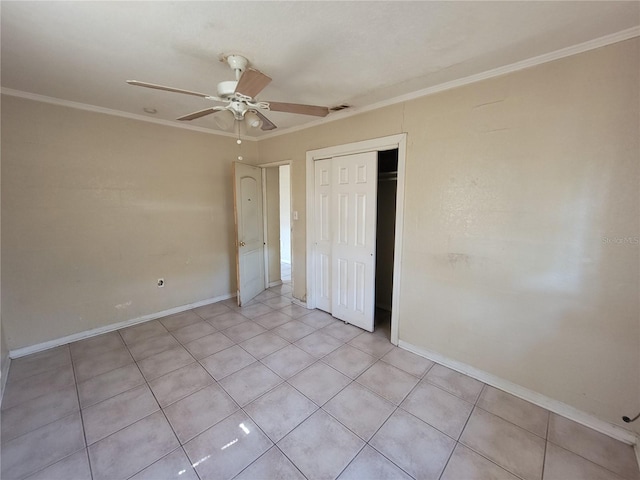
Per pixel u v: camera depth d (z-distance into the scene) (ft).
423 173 8.14
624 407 5.78
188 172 11.80
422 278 8.52
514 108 6.50
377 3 4.45
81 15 4.71
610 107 5.46
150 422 6.16
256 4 4.46
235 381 7.55
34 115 8.36
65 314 9.37
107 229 9.96
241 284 12.69
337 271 11.14
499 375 7.32
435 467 5.19
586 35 5.32
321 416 6.37
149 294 11.19
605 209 5.67
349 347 9.31
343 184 10.41
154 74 7.03
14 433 5.84
